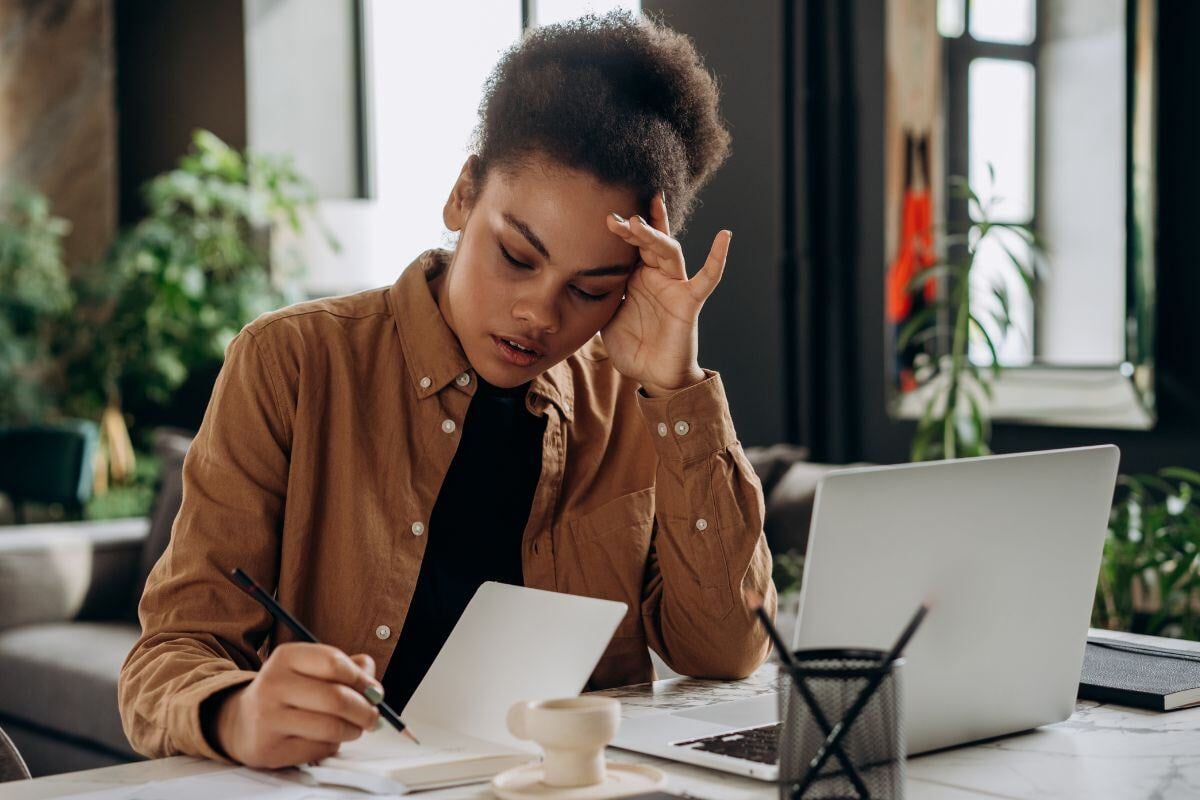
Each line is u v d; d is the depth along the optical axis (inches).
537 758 36.9
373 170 252.7
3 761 41.6
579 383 55.8
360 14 252.7
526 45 49.1
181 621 44.4
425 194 229.6
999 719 39.9
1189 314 118.0
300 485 48.8
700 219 161.9
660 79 49.5
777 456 127.8
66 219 272.8
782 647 30.3
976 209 131.6
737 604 49.6
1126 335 120.1
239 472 47.4
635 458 55.6
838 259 148.6
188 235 243.3
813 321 150.2
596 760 34.0
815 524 34.0
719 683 50.4
